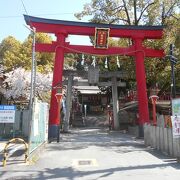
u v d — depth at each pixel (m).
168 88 32.62
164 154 14.91
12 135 22.44
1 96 37.47
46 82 38.69
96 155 14.55
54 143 19.98
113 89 35.88
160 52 25.64
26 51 45.16
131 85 39.41
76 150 16.38
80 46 24.50
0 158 13.31
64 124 33.31
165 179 9.55
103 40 24.44
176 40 21.02
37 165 11.94
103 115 53.75
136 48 25.16
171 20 25.89
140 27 25.16
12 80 36.72
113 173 10.45
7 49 50.75
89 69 29.98
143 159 13.36
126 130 35.34
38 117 14.94
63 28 24.17
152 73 29.78
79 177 9.91
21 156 13.70
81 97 57.81
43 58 47.94
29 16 23.81
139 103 24.73
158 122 18.03
